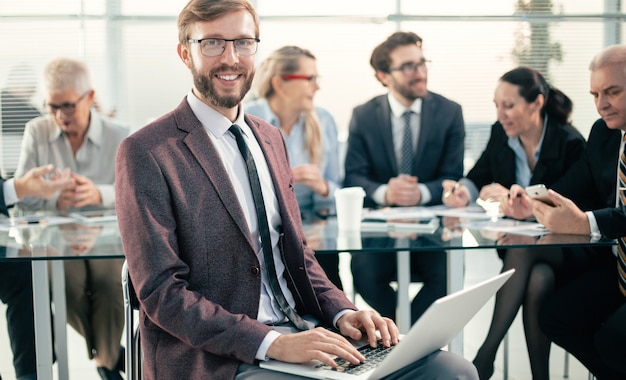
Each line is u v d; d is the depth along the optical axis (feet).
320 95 14.35
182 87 14.20
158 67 14.10
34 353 8.46
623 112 8.16
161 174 5.20
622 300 8.23
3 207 9.11
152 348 5.29
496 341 8.55
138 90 14.08
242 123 5.78
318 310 5.65
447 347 7.91
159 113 14.16
